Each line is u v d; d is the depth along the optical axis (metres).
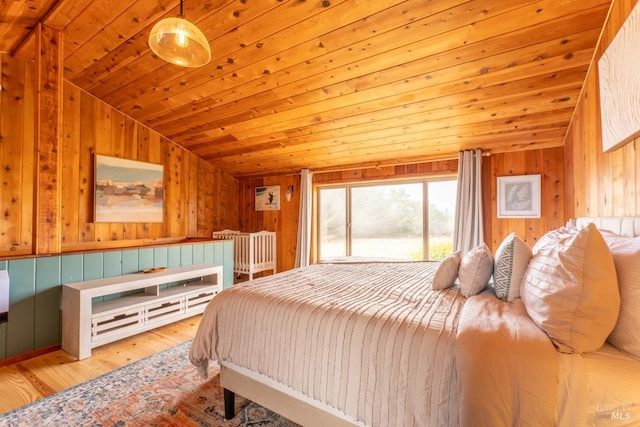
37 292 2.42
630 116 1.30
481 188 3.44
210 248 3.99
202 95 3.26
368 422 1.11
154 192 4.20
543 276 1.10
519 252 1.38
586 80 2.20
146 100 3.54
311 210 4.75
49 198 2.55
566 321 0.95
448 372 0.99
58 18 2.43
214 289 3.45
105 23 2.47
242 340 1.52
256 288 1.73
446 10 1.88
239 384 1.57
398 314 1.25
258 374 1.50
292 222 5.00
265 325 1.45
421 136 3.36
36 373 2.10
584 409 0.84
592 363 0.89
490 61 2.21
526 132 3.00
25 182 3.10
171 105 3.56
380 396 1.09
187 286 3.46
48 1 2.27
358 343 1.17
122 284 2.60
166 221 4.38
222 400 1.79
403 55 2.28
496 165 3.42
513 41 2.01
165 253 3.43
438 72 2.39
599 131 1.88
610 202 1.70
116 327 2.55
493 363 0.90
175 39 1.72
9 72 3.02
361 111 3.08
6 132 3.00
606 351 0.93
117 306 2.60
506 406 0.86
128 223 3.95
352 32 2.16
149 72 3.04
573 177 2.68
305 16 2.10
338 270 2.36
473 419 0.87
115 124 3.81
